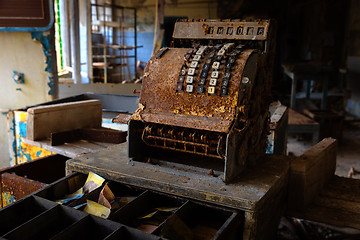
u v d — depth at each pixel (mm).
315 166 2156
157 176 1878
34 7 4105
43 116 2990
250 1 13461
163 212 1798
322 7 10656
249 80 1845
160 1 6730
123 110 4484
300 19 12922
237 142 1830
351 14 9734
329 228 3369
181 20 2232
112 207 1785
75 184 2014
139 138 2086
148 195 1829
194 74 1919
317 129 5320
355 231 3297
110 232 1503
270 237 1927
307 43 12188
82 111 3287
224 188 1739
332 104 9930
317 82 11102
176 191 1768
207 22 2162
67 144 2906
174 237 1544
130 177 1881
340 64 10477
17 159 3428
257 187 1760
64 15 8078
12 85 4402
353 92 9383
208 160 2105
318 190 2268
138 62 13500
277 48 14203
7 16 4066
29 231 1488
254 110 1933
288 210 2121
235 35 2072
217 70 1890
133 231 1446
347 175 5148
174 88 1935
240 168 1933
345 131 7836
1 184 2350
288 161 2141
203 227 1751
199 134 1887
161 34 6805
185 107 1896
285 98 10656
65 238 1450
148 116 1946
